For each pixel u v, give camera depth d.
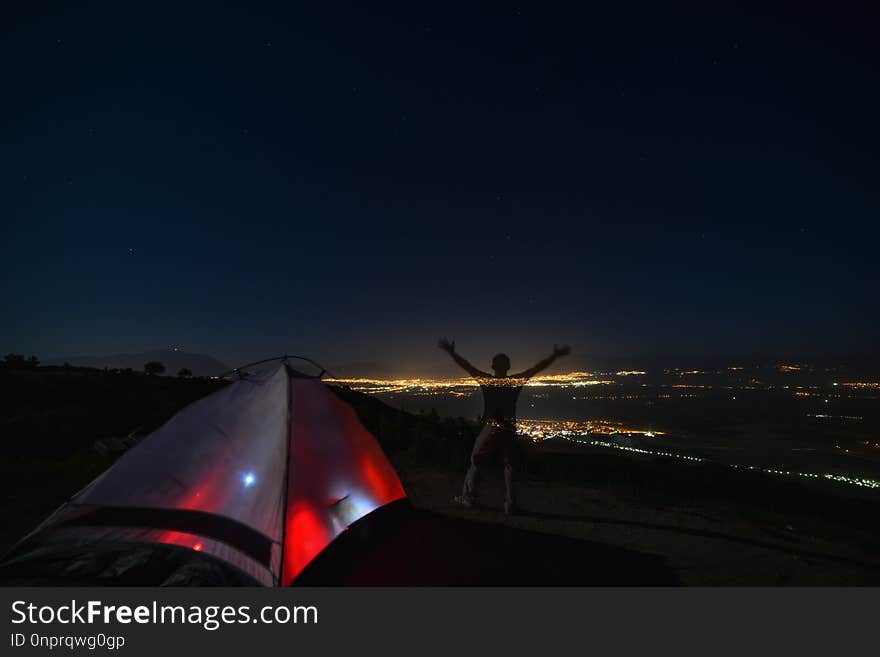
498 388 6.02
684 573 4.36
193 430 4.57
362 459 5.27
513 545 4.94
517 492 7.09
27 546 4.14
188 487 4.23
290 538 3.96
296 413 4.69
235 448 4.39
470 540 5.06
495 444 5.98
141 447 4.50
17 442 8.45
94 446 8.40
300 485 4.27
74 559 4.08
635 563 4.56
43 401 10.85
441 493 6.92
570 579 4.20
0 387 11.12
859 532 5.90
